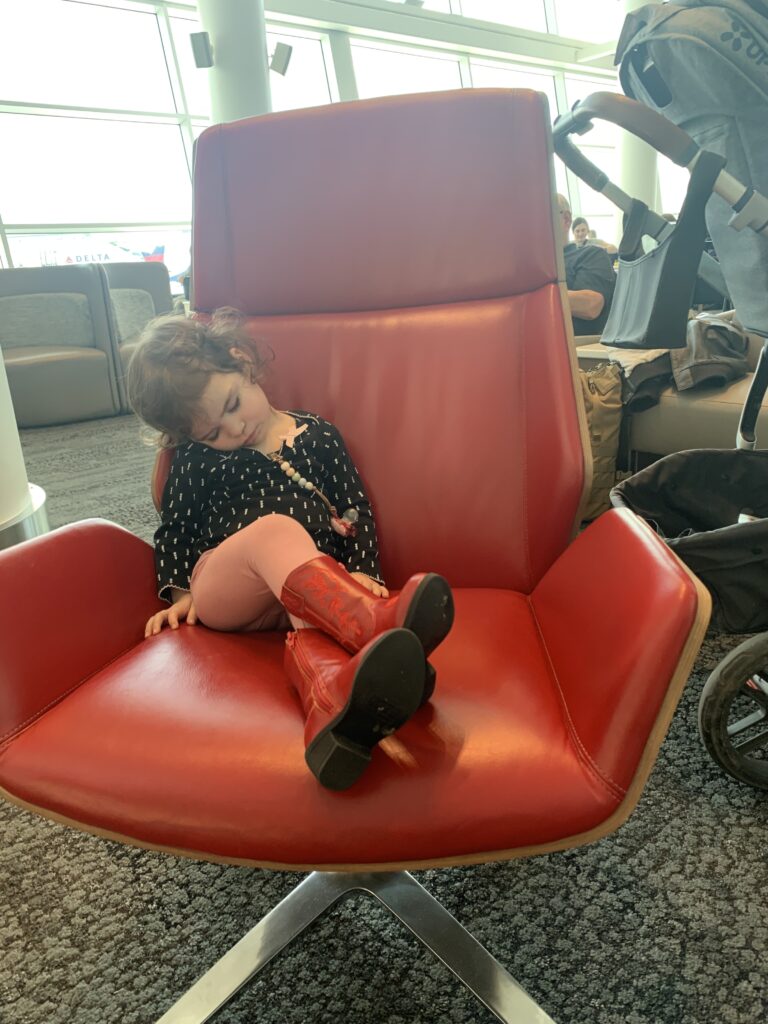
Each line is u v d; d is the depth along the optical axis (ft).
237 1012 2.70
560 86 27.89
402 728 2.16
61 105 17.56
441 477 3.34
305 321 3.61
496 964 2.65
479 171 3.22
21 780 2.20
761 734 3.54
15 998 2.77
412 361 3.42
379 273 3.45
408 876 3.00
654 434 6.30
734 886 3.06
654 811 3.50
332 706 2.04
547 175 3.14
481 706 2.21
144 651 2.73
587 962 2.79
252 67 15.84
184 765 2.11
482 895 3.11
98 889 3.27
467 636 2.63
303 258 3.52
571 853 3.28
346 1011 2.68
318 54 21.84
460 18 23.73
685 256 3.58
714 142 3.92
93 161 18.24
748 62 3.55
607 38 27.53
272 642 2.90
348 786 1.96
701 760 3.82
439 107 3.24
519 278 3.25
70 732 2.26
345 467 3.42
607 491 6.52
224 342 3.33
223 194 3.56
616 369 6.30
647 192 25.76
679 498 4.32
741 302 4.16
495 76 26.11
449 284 3.37
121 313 15.46
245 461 3.36
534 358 3.14
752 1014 2.56
